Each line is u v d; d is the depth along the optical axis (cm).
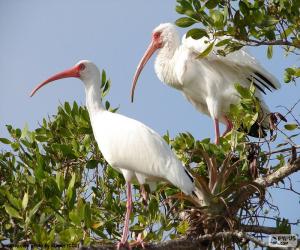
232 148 1352
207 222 1304
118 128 1423
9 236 1287
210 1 1288
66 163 1452
